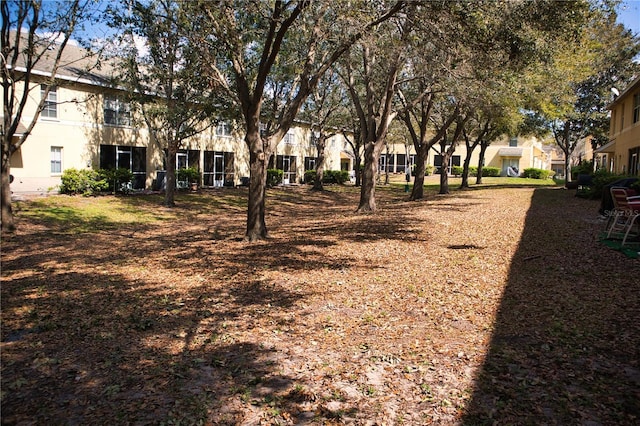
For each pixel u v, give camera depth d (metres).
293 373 4.18
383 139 18.03
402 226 13.13
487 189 29.72
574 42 11.28
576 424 3.21
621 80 27.73
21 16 12.31
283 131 11.94
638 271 6.86
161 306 6.37
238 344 4.90
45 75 20.08
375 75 17.91
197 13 10.80
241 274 8.06
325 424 3.37
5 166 13.61
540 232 10.86
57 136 21.14
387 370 4.17
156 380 4.11
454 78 13.94
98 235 14.34
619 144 22.64
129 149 24.33
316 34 11.34
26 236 13.53
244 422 3.41
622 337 4.58
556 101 18.91
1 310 6.30
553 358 4.22
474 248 9.48
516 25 9.65
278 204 25.06
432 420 3.36
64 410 3.62
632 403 3.42
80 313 6.15
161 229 16.12
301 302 6.28
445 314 5.57
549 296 6.02
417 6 10.27
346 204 26.25
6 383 4.09
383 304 6.07
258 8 10.46
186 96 20.02
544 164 66.38
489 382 3.85
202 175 29.00
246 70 15.88
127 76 18.06
